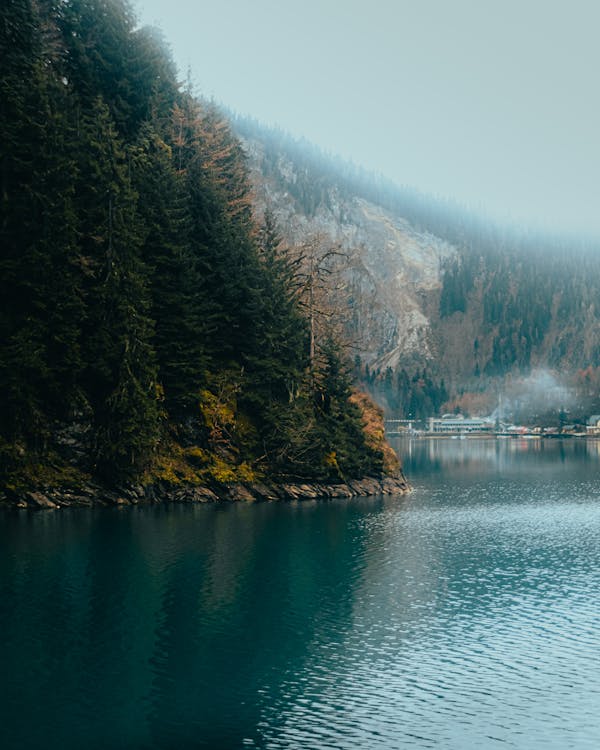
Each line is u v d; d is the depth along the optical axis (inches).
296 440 3233.3
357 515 2901.1
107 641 1400.1
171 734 1062.4
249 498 3161.9
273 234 3683.6
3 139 2640.3
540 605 1683.1
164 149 3233.3
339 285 4365.2
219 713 1132.5
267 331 3346.5
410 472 5472.4
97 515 2625.5
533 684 1244.5
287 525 2605.8
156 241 3068.4
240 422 3260.3
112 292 2746.1
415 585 1841.8
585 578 1927.9
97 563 1946.4
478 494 3850.9
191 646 1390.3
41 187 2645.2
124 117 3380.9
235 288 3321.9
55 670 1269.7
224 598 1686.8
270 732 1071.0
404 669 1307.8
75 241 2696.9
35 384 2652.6
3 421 2603.3
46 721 1094.4
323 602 1678.2
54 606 1584.6
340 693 1204.5
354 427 3634.4
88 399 2775.6
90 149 2861.7
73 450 2755.9
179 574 1872.5
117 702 1156.5
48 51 3070.9
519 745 1042.1
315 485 3390.7
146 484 2918.3
